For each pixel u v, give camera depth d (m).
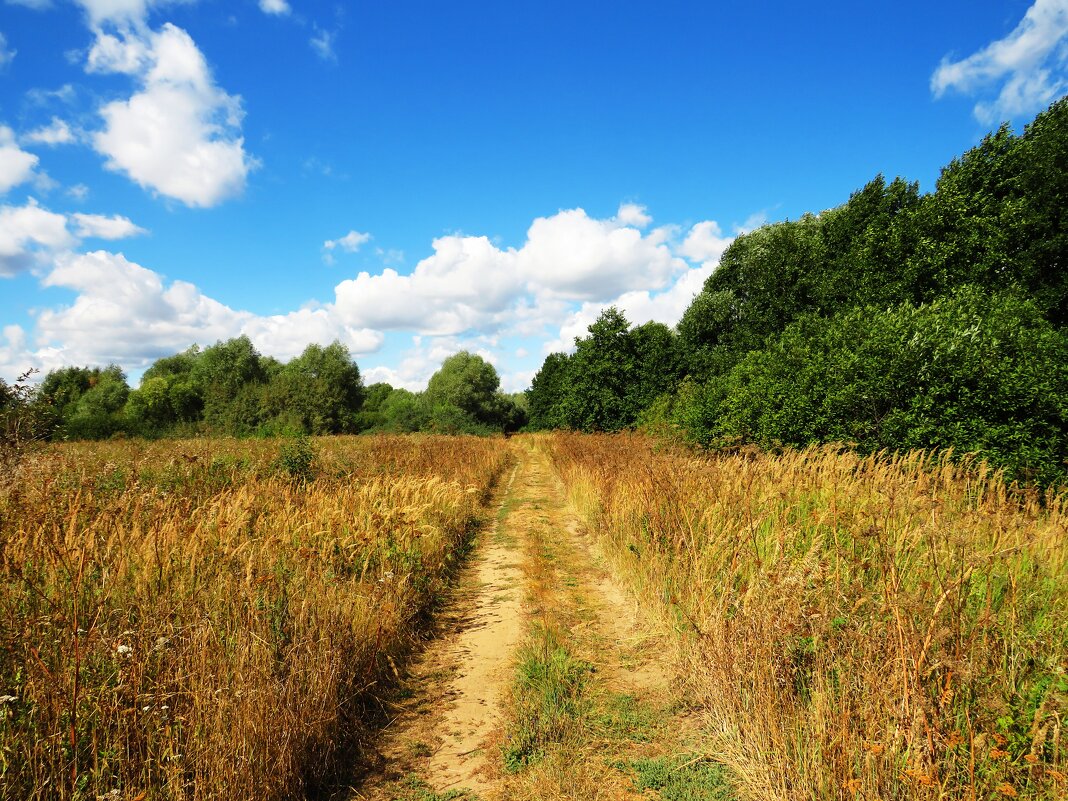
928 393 9.65
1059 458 8.62
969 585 4.02
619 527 8.72
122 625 3.88
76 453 13.11
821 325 14.84
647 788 3.63
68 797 2.86
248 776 3.20
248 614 4.59
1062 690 2.86
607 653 5.79
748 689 3.88
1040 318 11.17
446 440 24.84
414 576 7.10
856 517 5.59
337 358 52.56
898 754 2.92
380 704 4.81
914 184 19.88
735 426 13.10
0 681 3.19
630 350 29.72
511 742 4.19
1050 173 14.47
